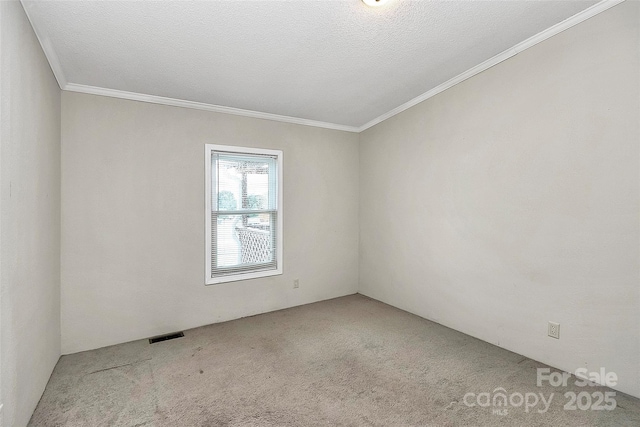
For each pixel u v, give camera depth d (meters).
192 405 1.89
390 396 1.97
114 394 2.00
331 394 2.00
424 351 2.57
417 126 3.35
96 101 2.69
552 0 1.86
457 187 2.94
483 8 1.88
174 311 3.05
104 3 1.68
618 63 1.90
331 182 4.07
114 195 2.76
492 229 2.64
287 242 3.73
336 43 2.18
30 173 1.76
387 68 2.61
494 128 2.60
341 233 4.17
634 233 1.86
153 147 2.94
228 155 3.37
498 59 2.51
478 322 2.78
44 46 2.00
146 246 2.91
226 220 3.37
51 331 2.23
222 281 3.30
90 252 2.66
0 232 1.35
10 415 1.46
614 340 1.96
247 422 1.74
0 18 1.34
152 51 2.19
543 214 2.29
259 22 1.90
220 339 2.85
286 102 3.23
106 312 2.74
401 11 1.86
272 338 2.86
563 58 2.14
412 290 3.49
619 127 1.90
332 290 4.11
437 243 3.16
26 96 1.69
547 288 2.28
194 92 2.89
